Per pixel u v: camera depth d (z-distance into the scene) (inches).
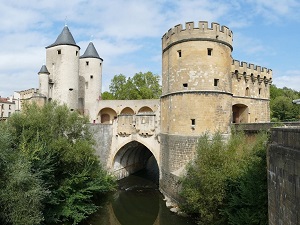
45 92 1932.8
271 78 1731.1
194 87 1295.5
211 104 1283.2
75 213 1003.9
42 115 1032.2
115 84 3316.9
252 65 1601.9
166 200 1293.1
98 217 1168.8
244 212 707.4
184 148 1289.4
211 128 1273.4
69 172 1035.3
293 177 377.4
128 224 1095.6
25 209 709.9
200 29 1304.1
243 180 780.0
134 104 2380.7
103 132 1708.9
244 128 1234.0
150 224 1086.4
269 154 511.5
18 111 1019.9
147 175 1955.0
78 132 1129.4
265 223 648.4
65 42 2000.5
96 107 2399.1
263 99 1667.1
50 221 917.2
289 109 2511.1
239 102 1525.6
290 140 412.5
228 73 1374.3
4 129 881.5
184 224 1016.9
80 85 2401.6
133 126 1668.3
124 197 1424.7
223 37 1350.9
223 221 838.5
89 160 1125.1
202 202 904.3
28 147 892.6
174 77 1368.1
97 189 1136.8
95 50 2466.8
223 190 840.3
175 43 1362.0
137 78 3203.7
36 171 842.8
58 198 971.9
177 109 1331.2
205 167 899.4
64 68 1989.4
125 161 1900.8
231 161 891.4
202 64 1295.5
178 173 1252.5
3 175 715.4
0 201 684.7
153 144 1582.2
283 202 419.8
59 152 986.1
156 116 1572.3
